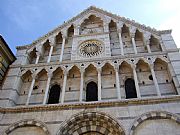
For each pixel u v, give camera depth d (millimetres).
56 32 27000
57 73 23031
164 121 16922
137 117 17188
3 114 19094
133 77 21109
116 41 25391
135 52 22844
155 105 17688
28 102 20234
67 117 18109
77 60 22750
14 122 18484
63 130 17672
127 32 26312
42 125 17938
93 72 22391
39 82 22703
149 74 21250
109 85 20984
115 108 18062
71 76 22500
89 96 20734
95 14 28391
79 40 25344
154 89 19906
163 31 23938
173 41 22578
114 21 26844
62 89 20625
